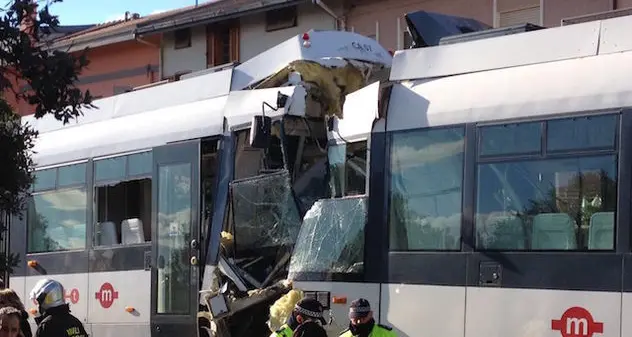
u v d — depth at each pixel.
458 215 7.12
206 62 25.31
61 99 5.01
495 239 6.87
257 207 8.91
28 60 4.83
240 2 25.39
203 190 9.57
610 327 6.15
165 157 10.03
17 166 5.06
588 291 6.29
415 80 7.74
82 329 6.82
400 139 7.63
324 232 8.09
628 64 6.45
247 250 8.91
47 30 4.93
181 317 9.52
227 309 8.78
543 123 6.75
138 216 10.46
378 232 7.62
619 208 6.26
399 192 7.56
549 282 6.49
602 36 6.70
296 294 8.01
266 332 8.62
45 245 11.75
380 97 7.81
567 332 6.35
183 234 9.62
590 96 6.53
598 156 6.43
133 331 10.27
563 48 6.88
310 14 22.81
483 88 7.20
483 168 7.04
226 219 9.16
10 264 5.29
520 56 7.12
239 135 9.30
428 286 7.20
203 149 9.69
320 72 9.26
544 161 6.71
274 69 9.38
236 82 9.69
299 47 9.29
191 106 9.99
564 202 6.55
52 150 11.83
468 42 7.49
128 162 10.62
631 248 6.15
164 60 26.62
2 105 5.07
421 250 7.30
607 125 6.41
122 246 10.53
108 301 10.66
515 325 6.63
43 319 6.68
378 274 7.55
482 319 6.83
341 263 7.85
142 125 10.55
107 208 10.89
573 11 17.81
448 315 7.04
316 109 9.20
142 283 10.17
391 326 7.39
